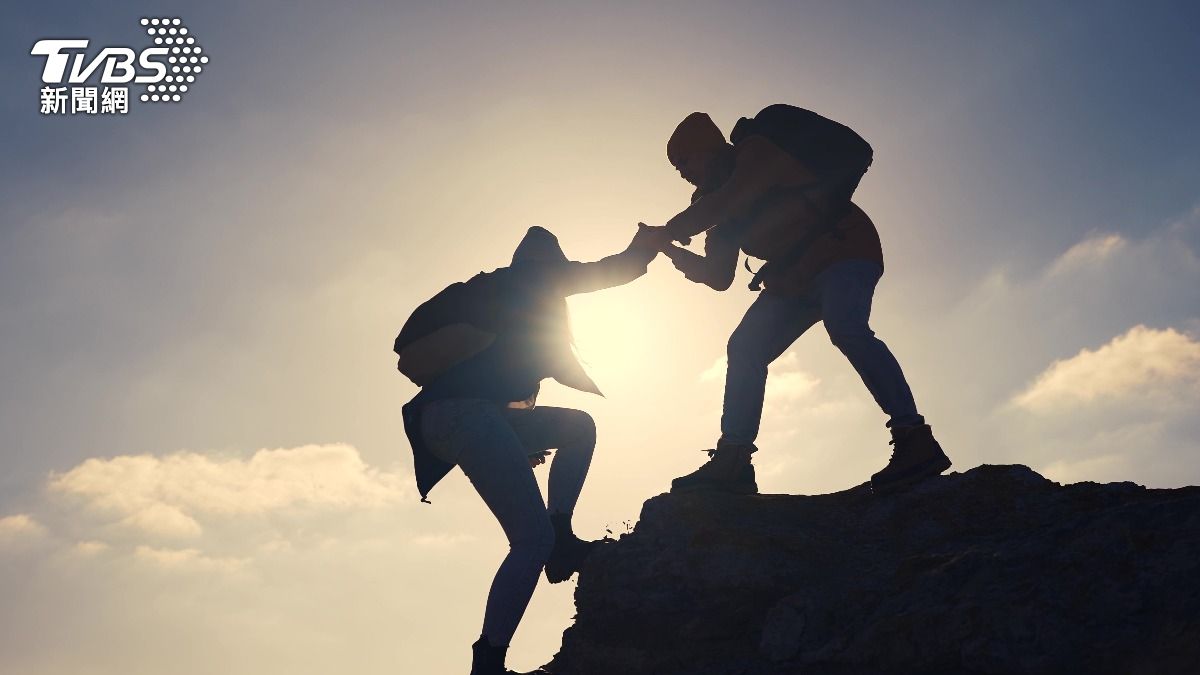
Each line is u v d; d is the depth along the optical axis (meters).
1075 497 4.86
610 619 5.13
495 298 4.76
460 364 4.71
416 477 4.80
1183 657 3.57
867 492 5.35
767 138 5.25
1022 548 4.26
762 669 4.46
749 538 4.94
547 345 4.87
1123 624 3.81
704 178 5.50
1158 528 4.05
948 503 5.00
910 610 4.22
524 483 4.52
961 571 4.29
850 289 5.23
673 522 5.18
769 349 5.61
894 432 5.25
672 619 4.95
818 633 4.44
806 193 5.25
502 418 4.63
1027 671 3.82
